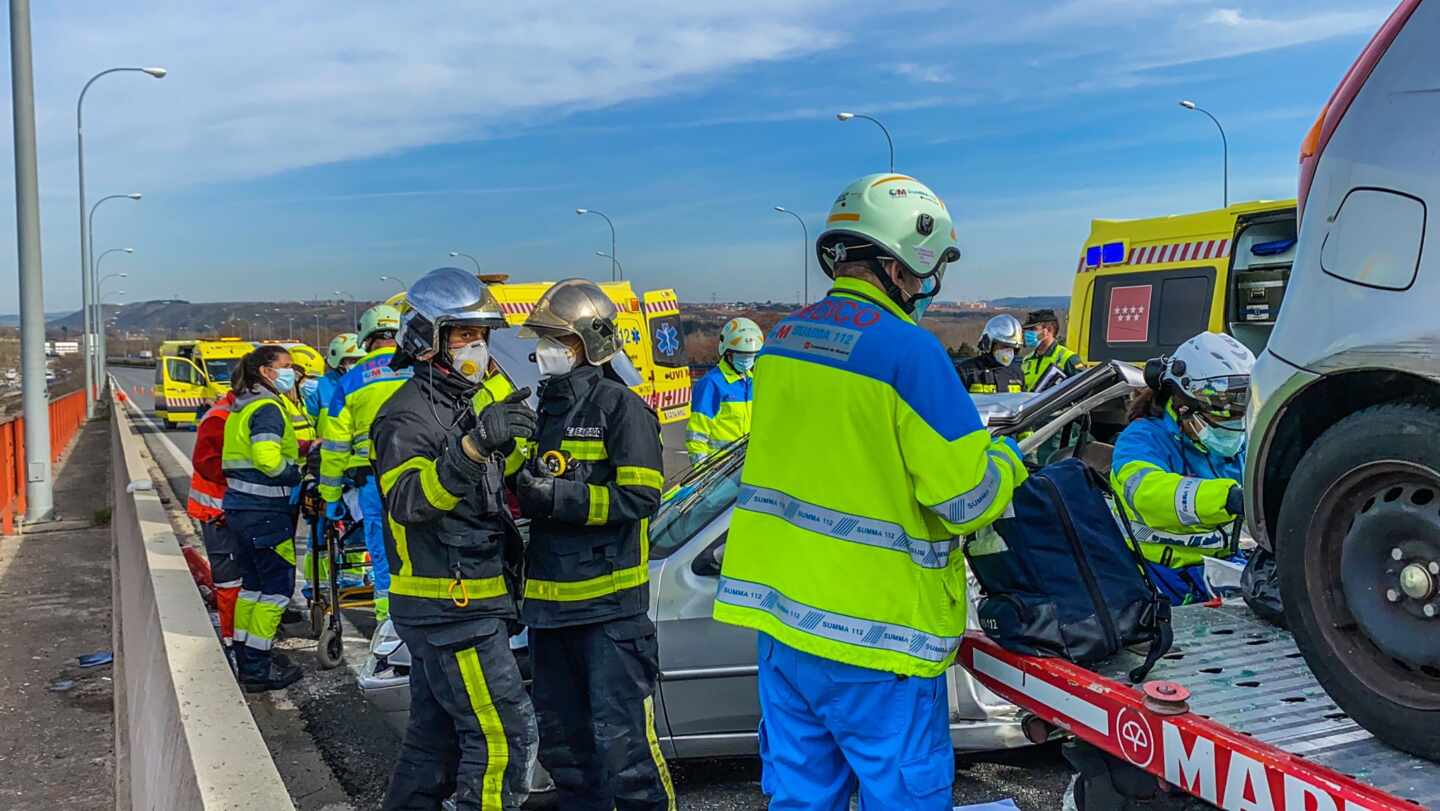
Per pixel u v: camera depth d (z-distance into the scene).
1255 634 2.92
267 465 5.50
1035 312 9.89
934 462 2.37
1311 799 1.88
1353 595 2.09
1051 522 2.68
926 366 2.40
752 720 3.95
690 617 3.93
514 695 3.17
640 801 3.41
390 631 4.41
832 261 2.74
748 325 7.53
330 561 6.04
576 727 3.54
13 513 12.34
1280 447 2.36
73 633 6.95
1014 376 9.28
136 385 73.38
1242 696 2.42
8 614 7.47
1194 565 3.62
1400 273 1.99
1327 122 2.17
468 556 3.10
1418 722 1.96
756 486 2.70
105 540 10.60
